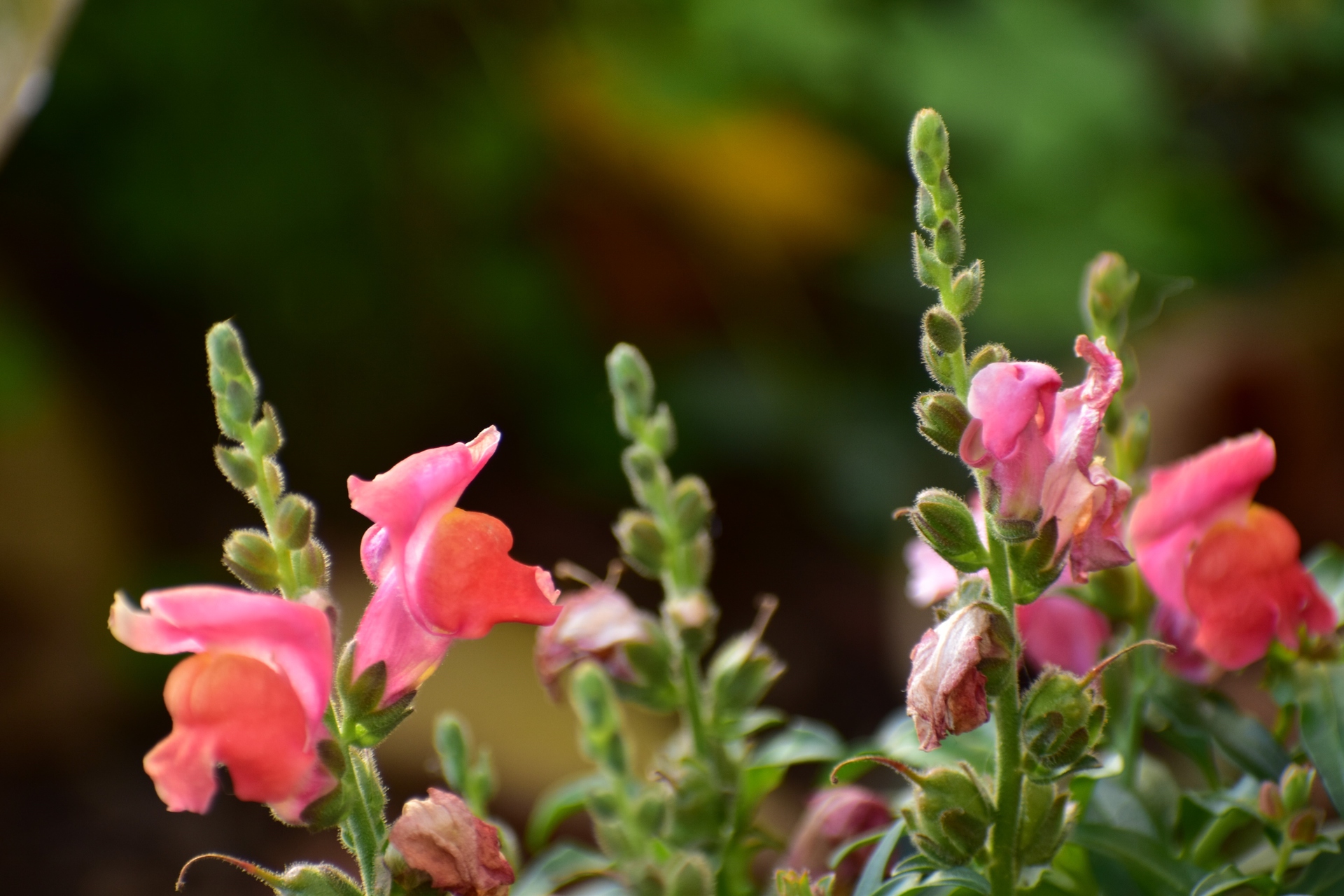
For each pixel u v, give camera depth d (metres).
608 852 0.72
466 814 0.62
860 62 1.68
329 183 1.69
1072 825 0.63
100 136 1.64
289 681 0.61
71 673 1.52
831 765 0.74
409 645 0.62
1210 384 1.51
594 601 0.71
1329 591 0.70
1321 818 0.66
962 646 0.61
